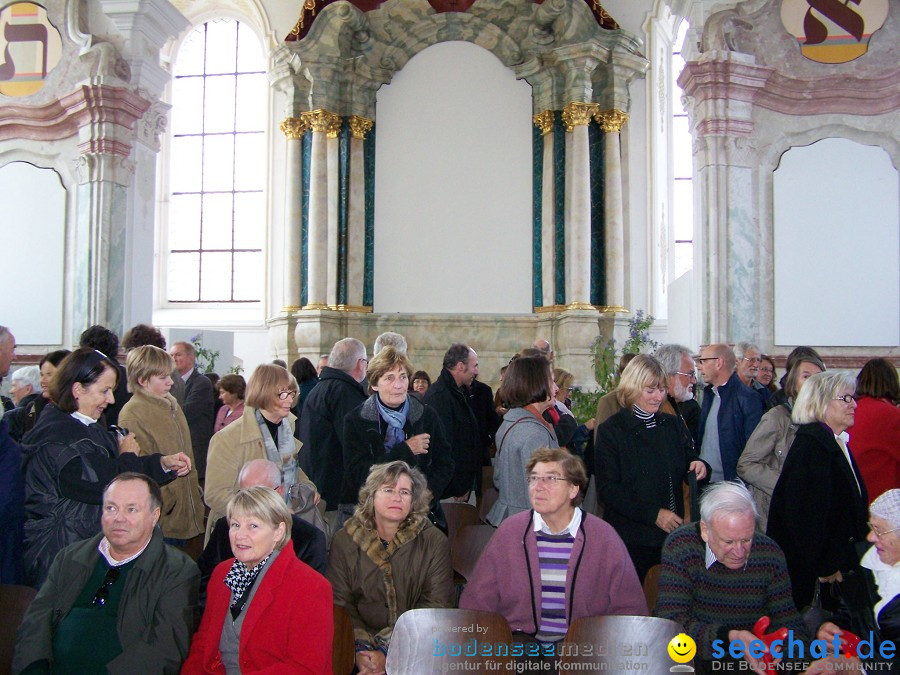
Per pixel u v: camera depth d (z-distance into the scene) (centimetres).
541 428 451
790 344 855
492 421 698
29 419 540
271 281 1422
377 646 372
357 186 1316
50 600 336
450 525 509
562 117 1281
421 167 1328
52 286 1052
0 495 390
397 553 383
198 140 1527
